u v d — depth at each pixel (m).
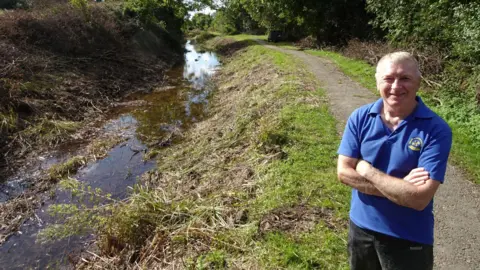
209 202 5.25
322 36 21.73
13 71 10.94
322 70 13.34
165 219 5.04
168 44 26.81
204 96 14.04
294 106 8.45
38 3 17.67
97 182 7.09
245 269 3.67
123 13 22.19
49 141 8.94
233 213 4.78
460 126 7.20
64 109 10.80
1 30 13.02
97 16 18.55
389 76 2.12
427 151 2.03
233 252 3.99
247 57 20.41
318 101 8.89
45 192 6.75
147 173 7.30
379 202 2.20
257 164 6.05
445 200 4.83
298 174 5.37
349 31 19.98
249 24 41.66
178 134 9.64
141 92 14.55
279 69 13.25
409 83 2.08
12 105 9.67
